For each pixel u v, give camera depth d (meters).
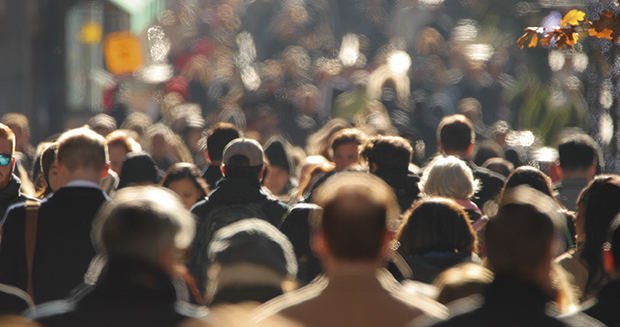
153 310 9.52
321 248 10.23
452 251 15.17
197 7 83.12
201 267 17.50
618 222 11.46
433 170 19.22
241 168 18.62
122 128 39.94
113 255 9.58
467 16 80.75
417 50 77.81
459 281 11.65
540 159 36.34
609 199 15.12
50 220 15.25
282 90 49.91
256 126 44.22
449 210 15.20
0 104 47.28
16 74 47.19
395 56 69.25
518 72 61.31
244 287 11.30
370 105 44.75
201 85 59.97
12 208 15.41
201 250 17.73
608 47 30.38
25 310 12.55
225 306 10.66
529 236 9.73
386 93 47.19
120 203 9.68
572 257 15.35
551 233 9.82
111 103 53.56
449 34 77.88
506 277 9.80
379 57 74.62
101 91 54.06
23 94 47.19
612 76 30.02
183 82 59.56
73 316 9.50
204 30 80.56
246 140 18.91
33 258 15.24
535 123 45.72
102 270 9.71
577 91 44.81
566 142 22.67
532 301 9.72
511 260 9.76
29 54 47.34
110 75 55.75
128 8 58.06
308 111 49.31
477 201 23.42
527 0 43.78
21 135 31.98
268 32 89.81
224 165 18.78
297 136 48.19
